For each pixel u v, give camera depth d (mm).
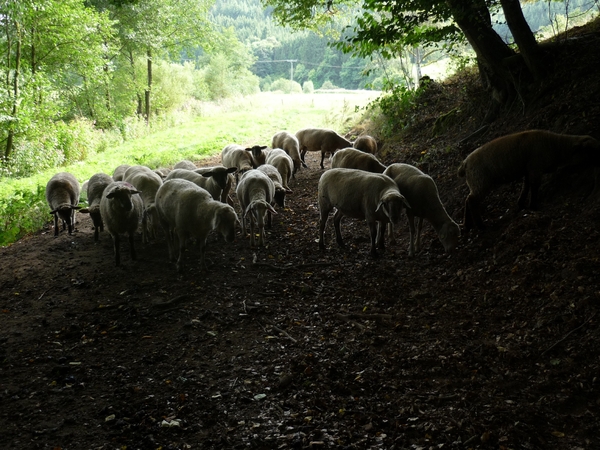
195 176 9672
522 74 9469
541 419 3959
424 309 6074
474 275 6566
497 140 7352
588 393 4145
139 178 9219
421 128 13117
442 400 4309
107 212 7793
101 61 24406
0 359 5359
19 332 6004
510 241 6785
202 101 42500
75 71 26906
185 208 7387
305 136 14625
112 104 33781
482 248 7102
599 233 6004
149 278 7566
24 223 11273
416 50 19125
